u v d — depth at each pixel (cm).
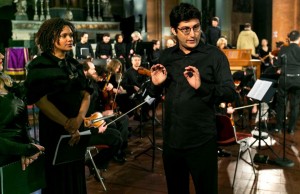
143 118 771
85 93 314
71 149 297
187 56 289
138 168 565
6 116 281
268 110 768
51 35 293
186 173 305
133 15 1889
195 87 272
